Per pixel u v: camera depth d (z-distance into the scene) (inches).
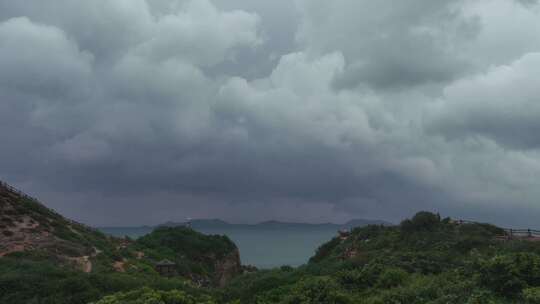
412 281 949.2
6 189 2212.1
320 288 848.3
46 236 1825.8
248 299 1152.8
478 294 706.2
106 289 1098.7
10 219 1884.8
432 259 1227.9
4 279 1061.8
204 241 3056.1
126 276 1307.8
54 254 1614.2
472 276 837.8
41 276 1135.6
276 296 971.3
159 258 2212.1
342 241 2409.0
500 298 707.4
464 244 1493.6
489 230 1759.4
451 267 1122.0
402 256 1277.1
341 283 1022.4
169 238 2866.6
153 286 1171.3
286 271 1567.4
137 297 629.9
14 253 1525.6
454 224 1921.8
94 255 1768.0
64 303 981.8
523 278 729.6
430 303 749.9
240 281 1512.1
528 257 783.7
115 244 2215.8
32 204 2148.1
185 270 2176.4
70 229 2090.3
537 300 638.5
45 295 1019.9
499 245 1385.3
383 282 989.8
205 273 2500.0
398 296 827.4
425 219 1931.6
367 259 1467.8
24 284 1056.2
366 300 829.8
